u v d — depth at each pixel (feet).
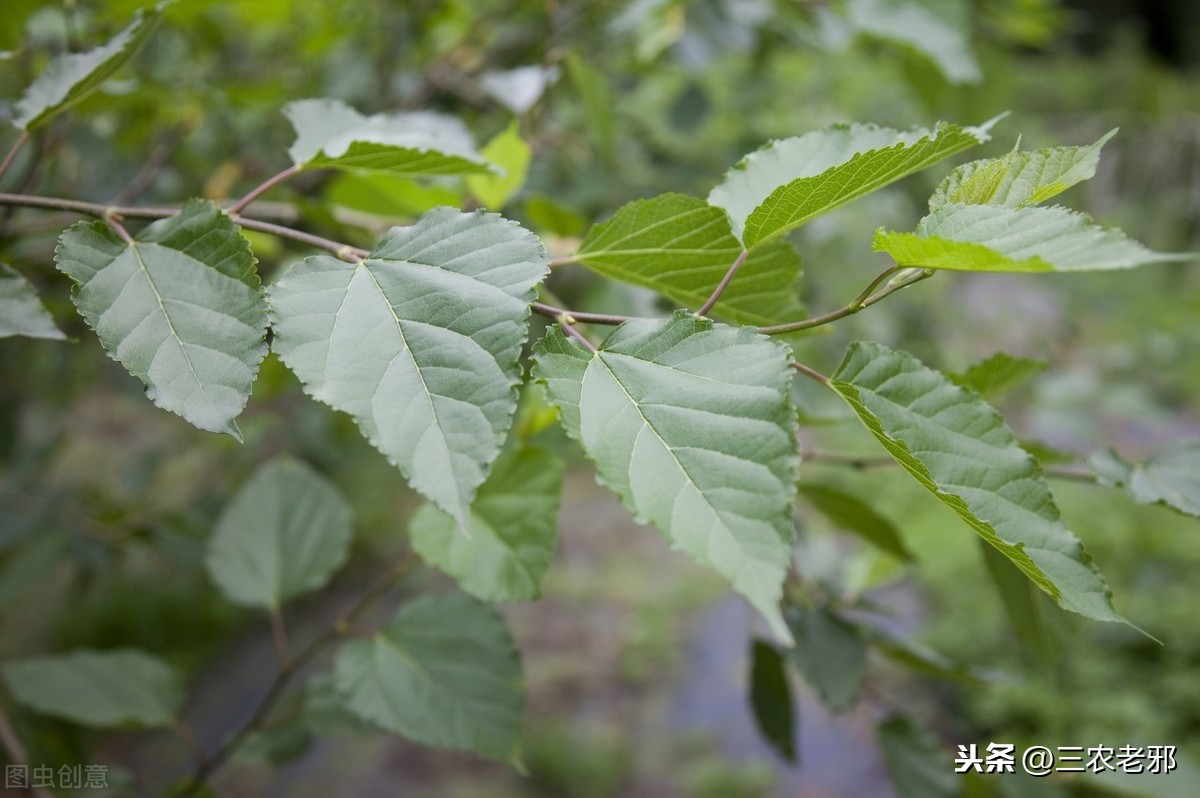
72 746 3.42
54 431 5.34
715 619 11.28
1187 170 15.03
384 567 11.85
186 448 6.70
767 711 2.79
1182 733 7.53
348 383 1.69
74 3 2.88
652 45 4.77
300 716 2.84
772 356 1.71
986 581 9.65
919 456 1.84
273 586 2.93
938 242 1.68
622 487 1.67
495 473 2.36
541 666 10.55
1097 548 9.43
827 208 1.85
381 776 8.98
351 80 5.11
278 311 1.73
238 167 4.52
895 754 2.76
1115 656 8.32
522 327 1.69
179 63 4.65
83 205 1.86
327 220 2.65
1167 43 25.85
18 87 3.49
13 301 1.84
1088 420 6.82
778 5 4.55
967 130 1.79
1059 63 18.29
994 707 7.86
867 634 2.71
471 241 1.77
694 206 1.94
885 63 6.25
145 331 1.74
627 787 8.82
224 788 8.68
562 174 4.77
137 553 8.64
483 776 9.03
